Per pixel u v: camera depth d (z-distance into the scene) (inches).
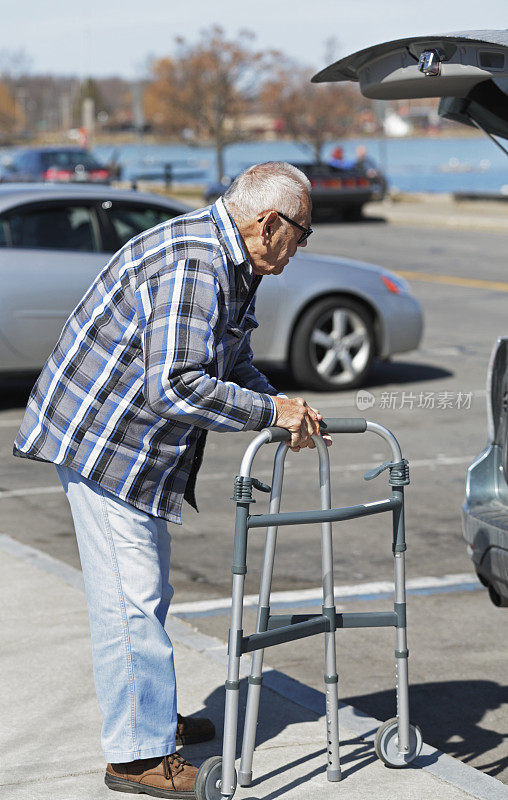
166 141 2274.9
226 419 131.5
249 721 141.9
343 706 169.2
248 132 1657.2
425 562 243.1
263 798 139.9
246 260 134.0
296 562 243.6
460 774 146.4
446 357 477.4
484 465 177.0
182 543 256.8
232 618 132.6
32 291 360.5
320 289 398.3
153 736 140.6
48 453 139.7
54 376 139.9
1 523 271.0
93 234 371.6
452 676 187.9
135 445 137.2
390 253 860.6
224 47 1592.0
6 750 153.9
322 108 1630.2
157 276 131.5
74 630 195.3
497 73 151.3
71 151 1210.0
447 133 3887.8
